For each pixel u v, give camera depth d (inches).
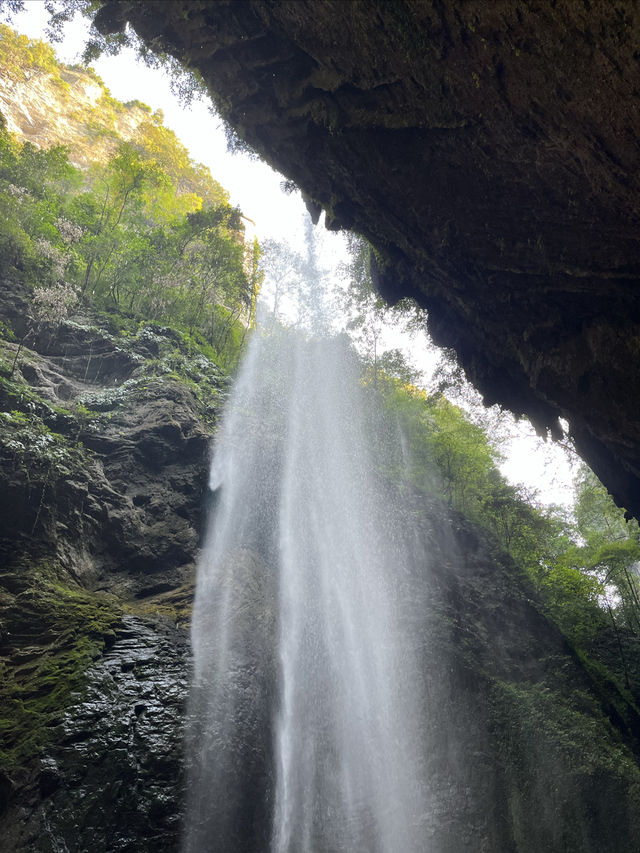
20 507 555.2
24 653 476.7
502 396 454.6
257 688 525.7
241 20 290.0
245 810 440.8
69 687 450.6
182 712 466.6
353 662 619.2
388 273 422.9
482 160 299.7
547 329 377.1
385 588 722.2
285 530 738.8
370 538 780.6
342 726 558.9
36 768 393.1
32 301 865.5
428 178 323.6
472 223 337.4
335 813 500.7
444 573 779.4
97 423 726.5
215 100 339.3
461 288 388.2
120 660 489.7
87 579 576.1
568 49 227.8
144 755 428.5
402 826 514.9
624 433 367.9
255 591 633.0
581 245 317.7
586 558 1125.7
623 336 342.3
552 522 1094.4
